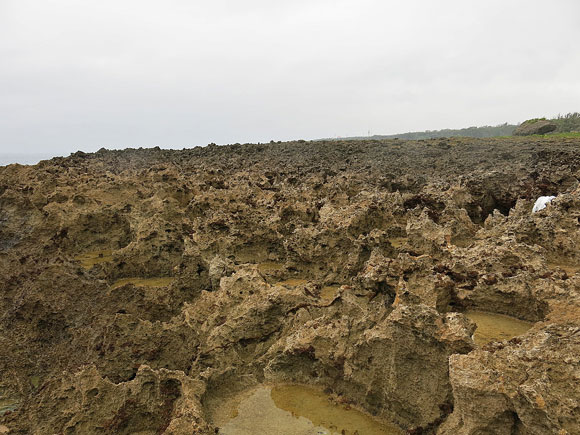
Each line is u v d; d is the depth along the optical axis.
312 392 16.70
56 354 29.33
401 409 14.52
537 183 42.31
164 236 33.78
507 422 11.50
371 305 17.69
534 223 24.80
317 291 21.77
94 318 29.16
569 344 12.02
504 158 60.47
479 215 42.69
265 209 32.91
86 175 50.31
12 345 30.66
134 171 55.44
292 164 65.62
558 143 66.56
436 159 64.19
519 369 11.77
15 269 37.72
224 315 21.31
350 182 47.09
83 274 32.38
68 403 18.23
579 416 10.41
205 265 28.19
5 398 28.28
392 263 18.58
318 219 32.50
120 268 33.44
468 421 11.89
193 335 22.70
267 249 30.39
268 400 16.25
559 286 17.05
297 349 17.25
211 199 37.34
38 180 50.56
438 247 22.98
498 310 18.23
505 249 19.75
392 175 53.03
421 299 17.27
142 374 16.75
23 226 43.34
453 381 12.10
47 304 31.48
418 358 14.30
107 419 16.52
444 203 37.59
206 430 14.12
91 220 39.50
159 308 28.17
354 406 15.75
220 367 18.88
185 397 15.30
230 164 68.38
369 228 28.86
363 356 15.62
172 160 73.12
